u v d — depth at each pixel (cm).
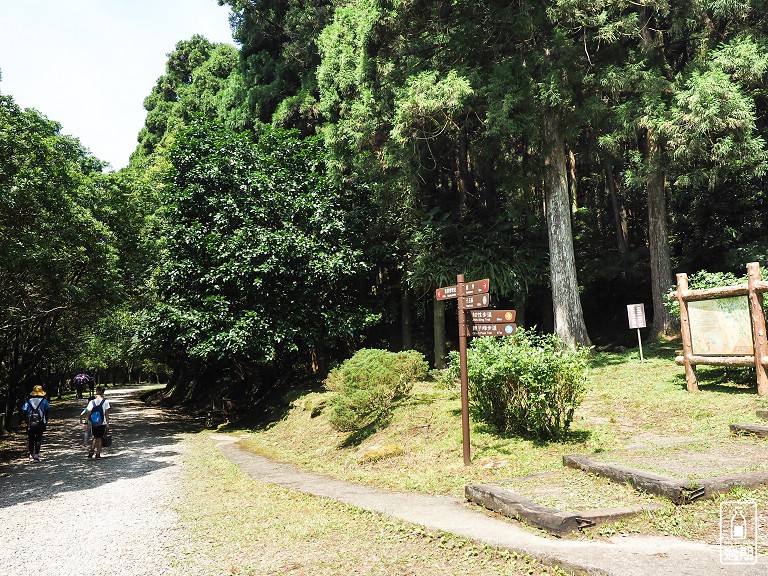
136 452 1220
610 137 1395
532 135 1380
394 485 665
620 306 2008
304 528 506
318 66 1850
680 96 1224
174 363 2741
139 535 532
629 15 1339
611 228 2436
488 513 484
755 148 1188
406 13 1467
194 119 1800
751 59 1230
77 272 1396
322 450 1028
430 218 1670
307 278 1527
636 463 538
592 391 1042
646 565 327
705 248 1747
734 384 933
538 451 685
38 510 688
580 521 402
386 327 2092
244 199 1583
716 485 443
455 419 873
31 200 1071
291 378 2020
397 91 1418
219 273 1494
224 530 527
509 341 797
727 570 312
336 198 1661
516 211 1582
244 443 1320
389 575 375
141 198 1617
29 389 2305
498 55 1474
